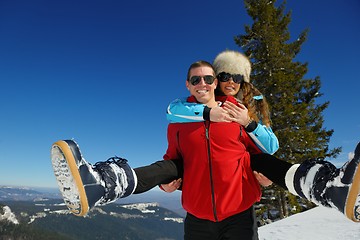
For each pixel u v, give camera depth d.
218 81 2.59
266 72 15.44
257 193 2.14
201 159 2.03
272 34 15.30
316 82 15.81
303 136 13.58
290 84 14.79
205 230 2.10
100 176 1.57
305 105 14.11
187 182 2.08
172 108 2.23
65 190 1.50
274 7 16.34
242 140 2.17
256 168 2.08
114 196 1.62
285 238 5.15
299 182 1.60
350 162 1.27
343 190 1.28
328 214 6.79
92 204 1.50
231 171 1.99
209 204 2.00
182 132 2.14
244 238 2.01
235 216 2.05
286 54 15.80
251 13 16.16
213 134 2.03
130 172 1.75
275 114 14.30
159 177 1.97
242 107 2.24
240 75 2.56
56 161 1.48
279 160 1.97
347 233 4.79
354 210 1.27
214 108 2.05
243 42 15.92
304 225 5.98
